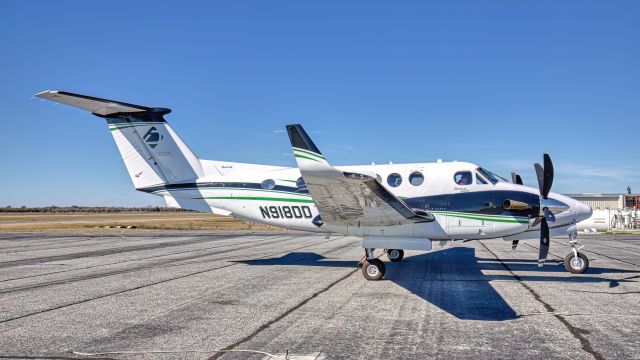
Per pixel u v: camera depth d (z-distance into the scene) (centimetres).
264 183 1232
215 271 1117
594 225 2653
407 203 1102
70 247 1836
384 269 979
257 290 862
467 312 684
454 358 478
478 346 519
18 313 685
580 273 1077
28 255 1518
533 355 487
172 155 1291
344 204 964
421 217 1023
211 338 554
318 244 1950
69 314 678
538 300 769
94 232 3103
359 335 564
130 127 1296
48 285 923
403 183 1130
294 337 556
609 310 695
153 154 1296
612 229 3297
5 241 2191
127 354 497
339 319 643
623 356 484
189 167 1286
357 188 882
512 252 1595
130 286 908
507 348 511
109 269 1159
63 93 1089
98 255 1513
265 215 1229
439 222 1080
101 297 800
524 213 1059
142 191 1302
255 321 634
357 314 672
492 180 1105
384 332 577
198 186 1272
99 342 541
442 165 1139
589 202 4212
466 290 862
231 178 1258
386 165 1175
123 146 1302
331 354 492
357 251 1622
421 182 1123
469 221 1072
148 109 1259
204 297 798
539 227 1073
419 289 873
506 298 785
